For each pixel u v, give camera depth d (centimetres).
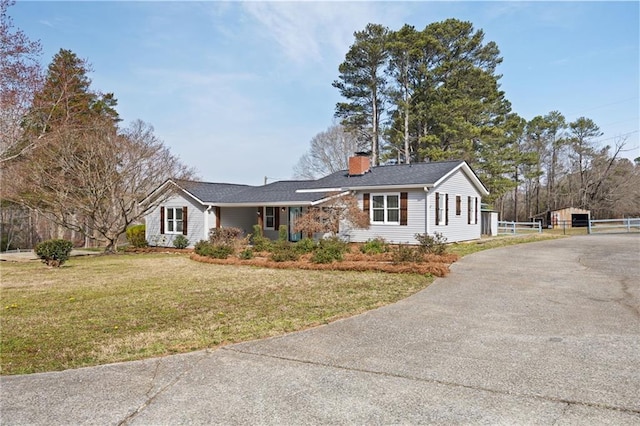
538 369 426
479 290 859
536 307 704
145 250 2148
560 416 326
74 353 506
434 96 3058
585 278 973
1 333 599
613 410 335
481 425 315
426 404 352
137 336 576
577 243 1883
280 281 1039
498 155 3322
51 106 1862
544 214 5153
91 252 2159
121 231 2052
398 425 317
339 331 581
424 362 454
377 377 413
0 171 1902
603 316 636
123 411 348
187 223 2244
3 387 402
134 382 411
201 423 325
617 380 394
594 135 4975
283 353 492
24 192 1942
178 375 428
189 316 694
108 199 1969
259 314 696
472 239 2212
